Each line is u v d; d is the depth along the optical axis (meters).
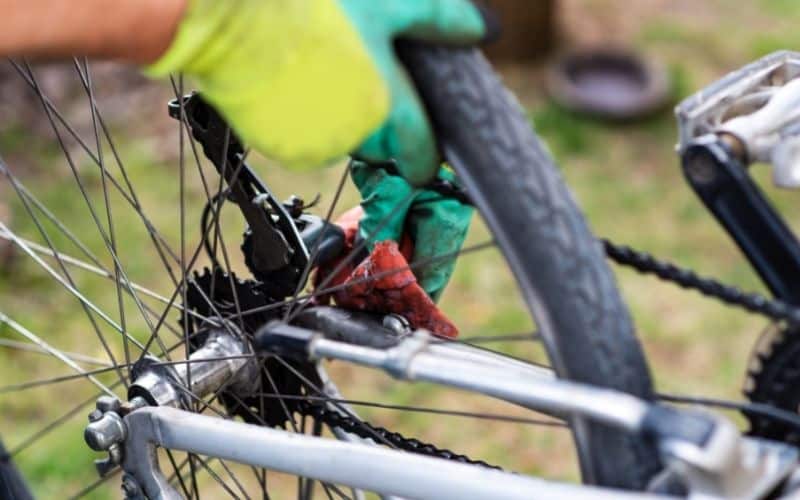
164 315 3.23
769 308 2.21
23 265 7.78
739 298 2.30
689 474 2.01
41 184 8.70
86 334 7.22
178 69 2.14
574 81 10.65
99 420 2.89
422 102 2.28
